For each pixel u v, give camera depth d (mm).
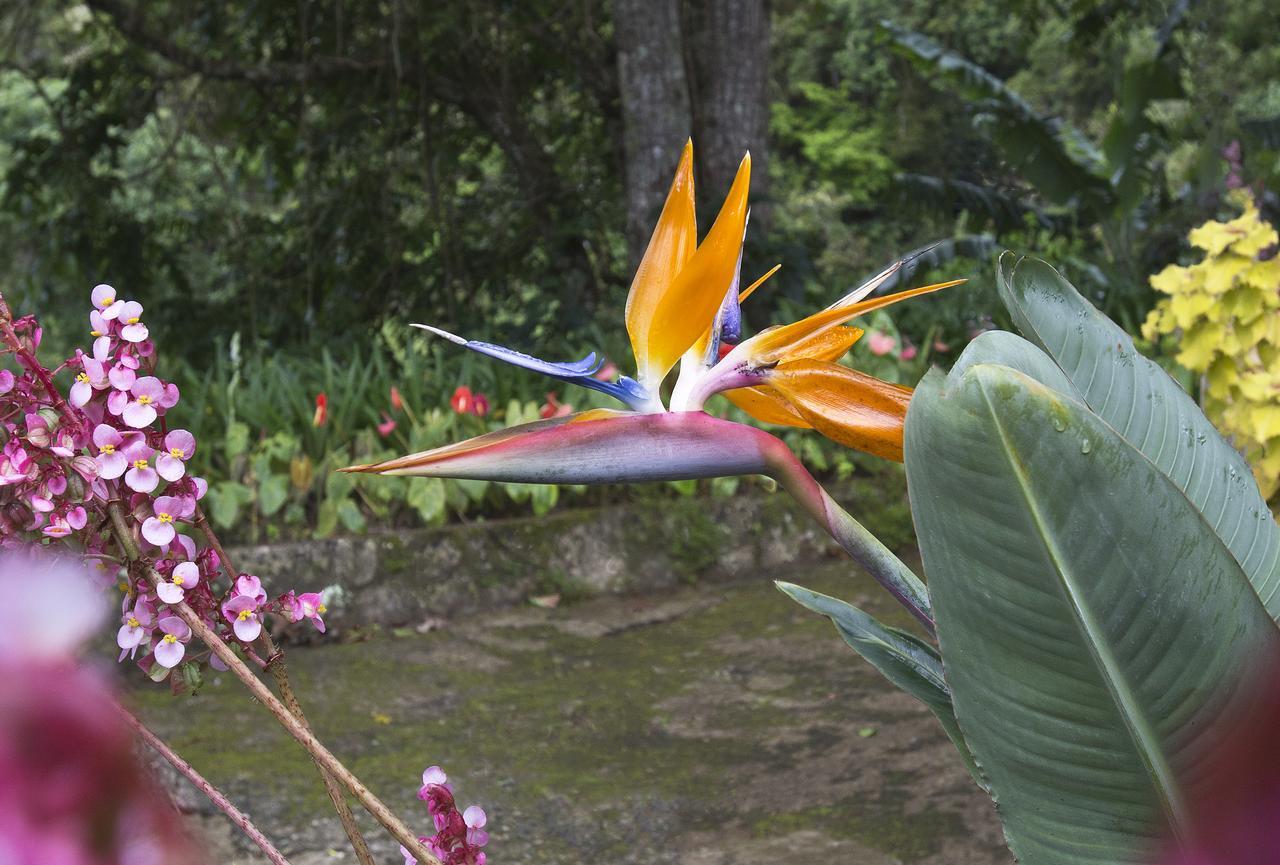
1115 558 907
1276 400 4008
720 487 5762
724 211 1107
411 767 3426
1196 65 10805
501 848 2957
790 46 24562
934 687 1298
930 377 952
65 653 277
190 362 9664
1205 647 902
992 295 8492
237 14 10375
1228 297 4180
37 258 10047
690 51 8945
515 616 4957
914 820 3014
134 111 9984
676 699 3988
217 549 1052
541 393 6523
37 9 9891
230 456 5016
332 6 9984
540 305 8742
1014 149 9656
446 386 6113
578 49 9836
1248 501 1259
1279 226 10141
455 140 10453
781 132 23312
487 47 9766
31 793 268
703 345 1229
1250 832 415
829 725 3697
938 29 21938
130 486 983
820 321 1194
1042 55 18125
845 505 5887
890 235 13695
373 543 4883
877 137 22062
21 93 12992
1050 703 952
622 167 9953
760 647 4504
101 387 992
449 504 5266
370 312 10000
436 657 4434
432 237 10078
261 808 3105
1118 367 1316
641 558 5359
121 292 9844
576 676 4246
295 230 10180
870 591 5180
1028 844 983
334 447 5367
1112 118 9391
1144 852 953
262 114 10188
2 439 956
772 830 3002
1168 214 10602
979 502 931
